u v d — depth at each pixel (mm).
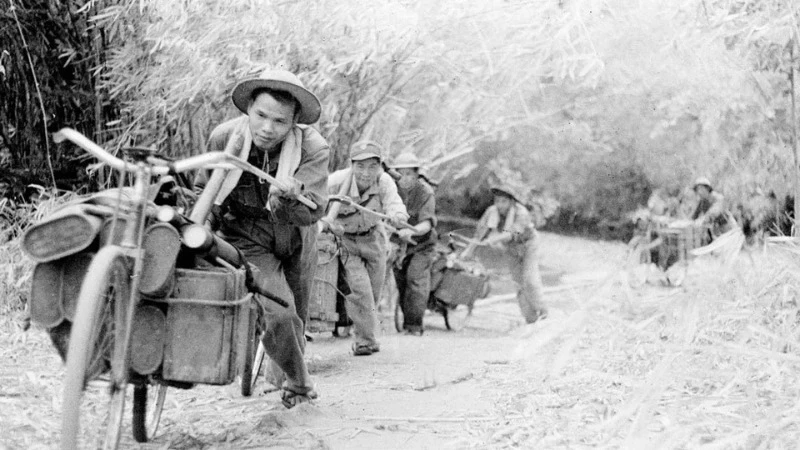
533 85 14641
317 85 11773
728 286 7184
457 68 12773
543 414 6449
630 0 11547
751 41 9344
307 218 6023
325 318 9516
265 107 5996
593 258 19844
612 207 22422
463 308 16094
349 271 10008
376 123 14047
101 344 4711
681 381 6320
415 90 13719
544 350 8148
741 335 6746
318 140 6340
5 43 10922
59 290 4836
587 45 12328
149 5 10672
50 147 11414
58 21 11109
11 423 5816
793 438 5242
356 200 9969
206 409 6863
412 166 12352
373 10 11477
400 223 10164
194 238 5035
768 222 12281
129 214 4824
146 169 4816
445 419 6605
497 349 10625
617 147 18500
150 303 5047
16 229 11055
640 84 14289
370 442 6047
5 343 8648
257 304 5852
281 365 6656
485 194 22922
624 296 7023
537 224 22891
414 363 9445
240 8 11008
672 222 15820
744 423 5645
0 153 11406
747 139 12609
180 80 10930
